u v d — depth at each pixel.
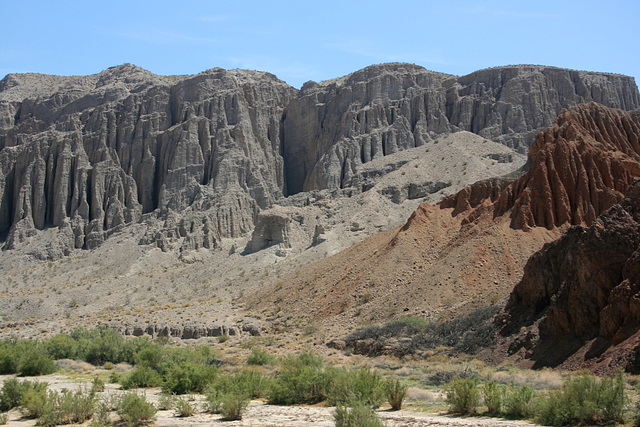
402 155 152.12
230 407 32.97
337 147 160.38
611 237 47.56
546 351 46.81
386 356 58.38
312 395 37.50
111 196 162.75
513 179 85.56
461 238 78.06
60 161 166.38
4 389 37.31
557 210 73.50
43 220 162.75
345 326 71.56
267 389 39.03
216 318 90.69
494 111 162.12
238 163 161.75
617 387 27.89
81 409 33.41
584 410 27.36
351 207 133.75
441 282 70.38
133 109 177.38
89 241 154.62
